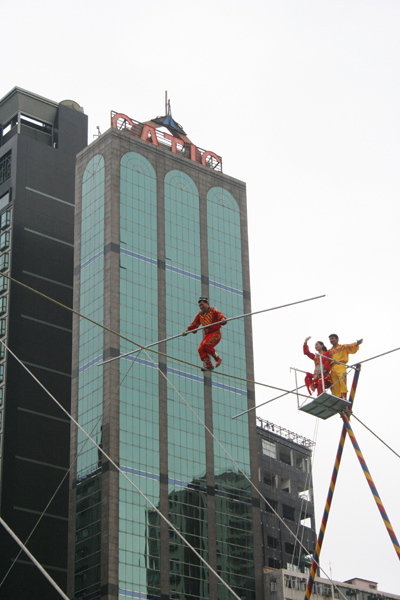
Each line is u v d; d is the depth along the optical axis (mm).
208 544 90438
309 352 38031
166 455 91812
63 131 115500
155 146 106938
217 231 108312
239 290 107188
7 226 106875
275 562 104875
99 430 89938
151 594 84250
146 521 87125
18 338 101500
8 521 92750
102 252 98250
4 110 117562
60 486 97312
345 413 36719
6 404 97625
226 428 98438
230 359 102688
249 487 97062
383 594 102188
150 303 97938
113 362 91875
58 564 94312
